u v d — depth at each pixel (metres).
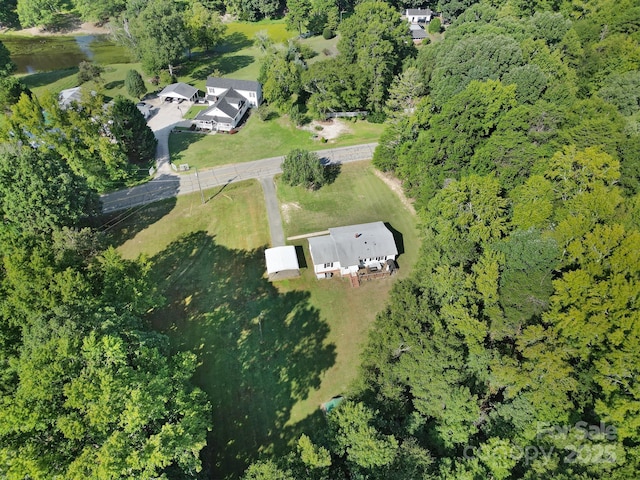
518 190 51.03
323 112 94.25
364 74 89.00
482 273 42.00
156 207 70.88
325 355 50.31
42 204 56.59
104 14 144.00
